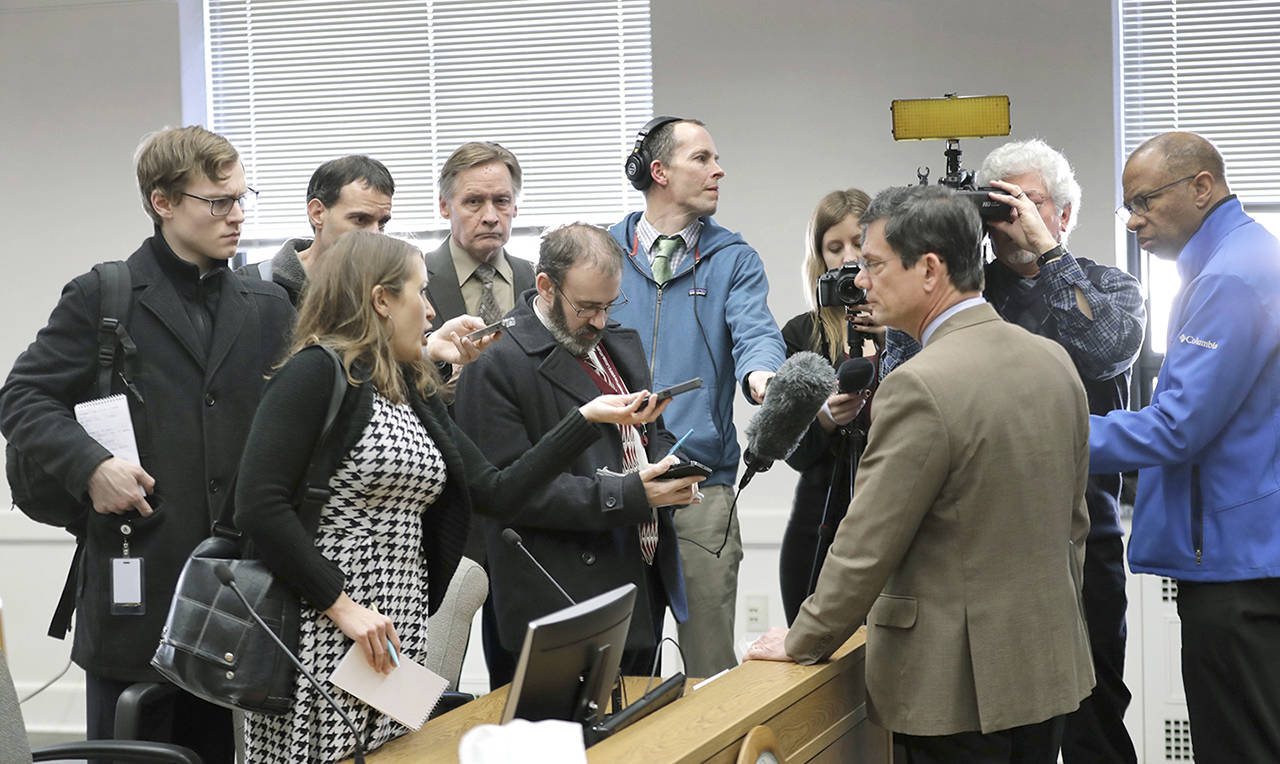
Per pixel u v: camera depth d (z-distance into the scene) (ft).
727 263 10.66
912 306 7.13
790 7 14.33
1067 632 7.02
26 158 15.44
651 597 8.87
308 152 15.69
